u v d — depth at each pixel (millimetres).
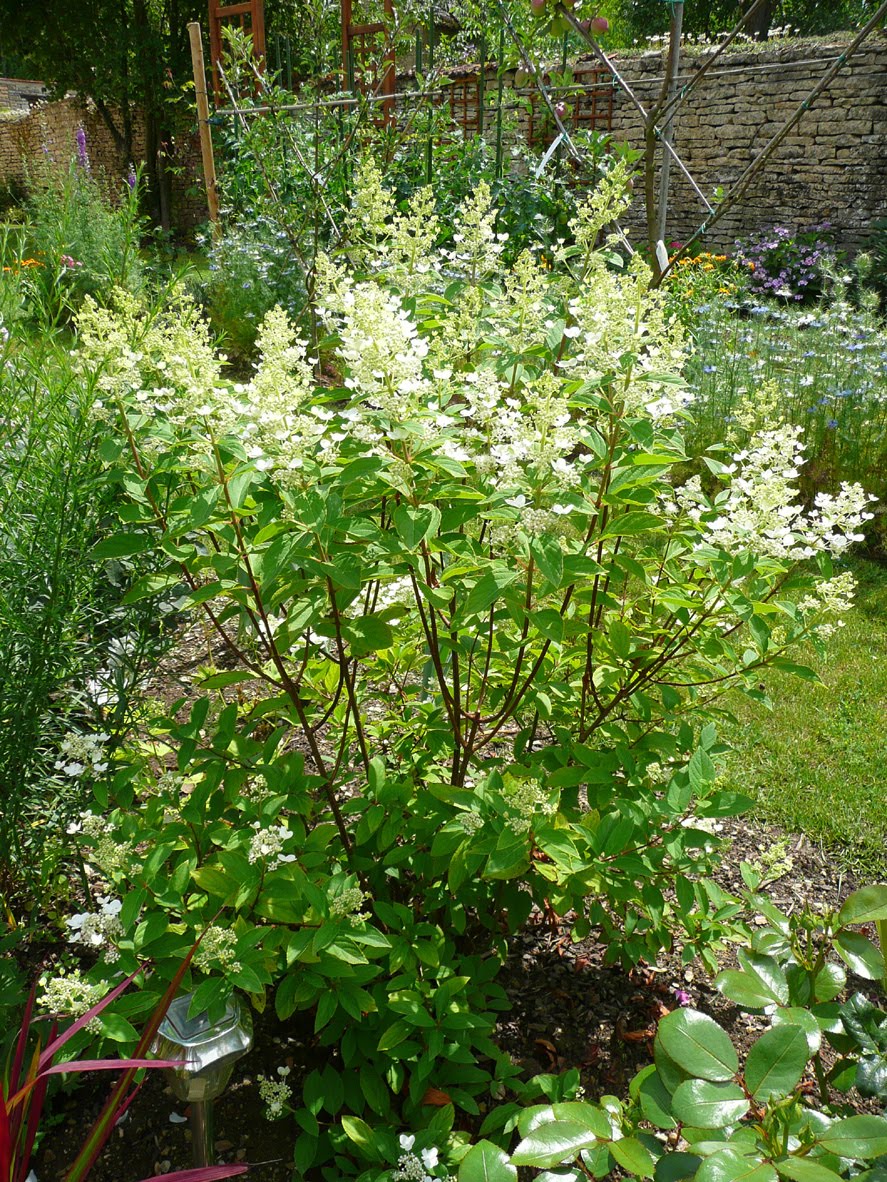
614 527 1838
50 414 2191
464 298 2350
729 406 5629
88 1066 1391
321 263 2213
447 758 2490
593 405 1896
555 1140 1318
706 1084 1279
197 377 1800
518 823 1818
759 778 3270
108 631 2543
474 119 10805
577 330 1983
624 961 2189
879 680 3885
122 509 1901
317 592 1877
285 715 2223
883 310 9891
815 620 2080
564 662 2391
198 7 19438
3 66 32125
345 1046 1947
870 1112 2064
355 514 1992
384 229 2590
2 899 2264
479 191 2447
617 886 1955
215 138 9602
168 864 2068
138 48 19203
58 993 1667
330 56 7160
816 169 11719
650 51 12344
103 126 21875
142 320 2172
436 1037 1828
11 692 2115
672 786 1905
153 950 1729
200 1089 1536
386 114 7582
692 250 10055
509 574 1686
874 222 11180
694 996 2408
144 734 2779
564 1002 2363
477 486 1839
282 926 1832
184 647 3566
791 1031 1330
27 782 2236
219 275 8141
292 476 1729
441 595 1738
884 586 4719
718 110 12320
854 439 5277
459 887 2119
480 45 6480
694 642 2115
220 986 1591
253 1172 1921
